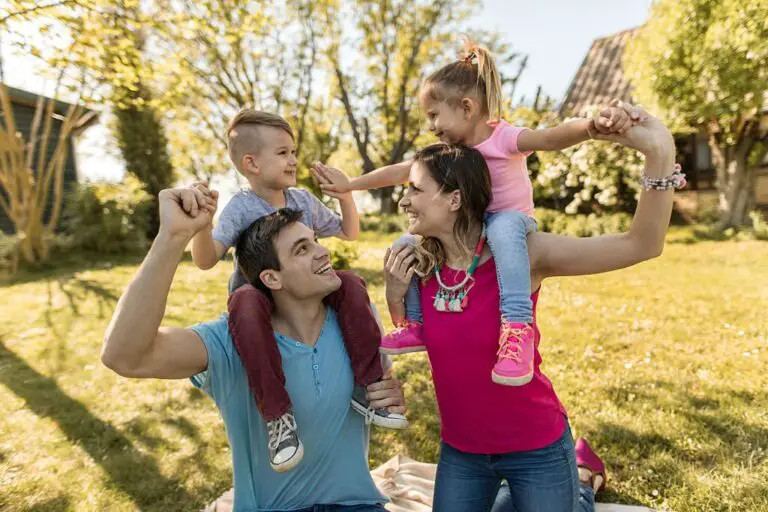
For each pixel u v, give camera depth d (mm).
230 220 2383
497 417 1747
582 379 4648
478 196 1707
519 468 1780
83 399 4824
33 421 4430
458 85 1999
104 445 4035
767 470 3117
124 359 1513
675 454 3402
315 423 1896
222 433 4125
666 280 8445
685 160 15148
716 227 12734
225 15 9203
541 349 5496
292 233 1818
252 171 2424
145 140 15758
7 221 13680
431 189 1692
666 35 10969
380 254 12117
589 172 13031
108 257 13211
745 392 4199
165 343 1656
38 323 7305
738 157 12297
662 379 4551
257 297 1823
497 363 1594
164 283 1519
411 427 3994
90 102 7316
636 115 1512
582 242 1705
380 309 7402
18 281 10469
